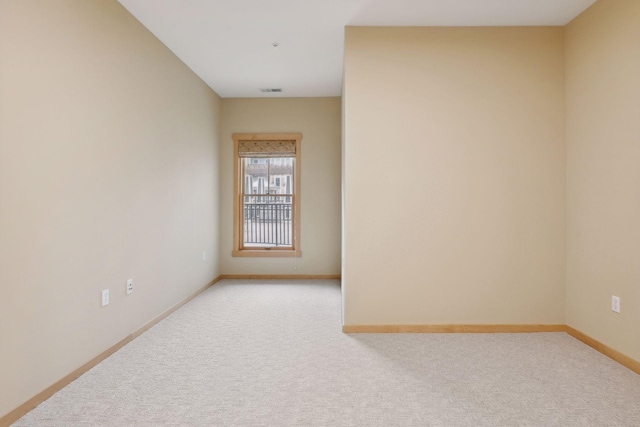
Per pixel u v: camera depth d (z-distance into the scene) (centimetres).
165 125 379
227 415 201
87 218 259
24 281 206
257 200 583
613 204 279
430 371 255
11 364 198
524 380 242
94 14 265
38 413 204
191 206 450
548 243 338
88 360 260
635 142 259
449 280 340
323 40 368
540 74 337
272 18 325
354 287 340
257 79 486
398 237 340
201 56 407
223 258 576
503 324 338
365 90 339
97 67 269
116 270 294
